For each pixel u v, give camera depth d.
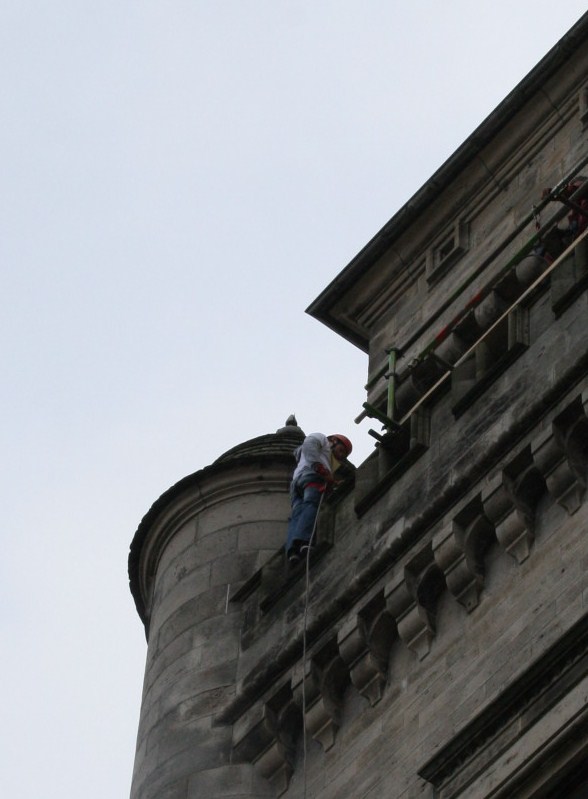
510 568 46.94
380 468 51.72
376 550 49.91
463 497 48.47
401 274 61.09
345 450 54.75
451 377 51.34
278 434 58.94
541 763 43.00
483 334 51.94
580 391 46.88
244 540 56.06
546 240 53.03
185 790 51.09
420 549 48.56
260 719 50.81
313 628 50.62
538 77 58.94
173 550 57.16
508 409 48.50
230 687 52.69
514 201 58.91
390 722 47.62
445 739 45.69
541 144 59.00
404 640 48.31
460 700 46.03
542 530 46.72
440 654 47.44
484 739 44.44
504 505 47.25
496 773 43.66
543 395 47.47
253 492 57.16
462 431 49.72
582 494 46.31
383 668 48.69
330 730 49.22
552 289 49.31
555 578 45.59
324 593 50.88
